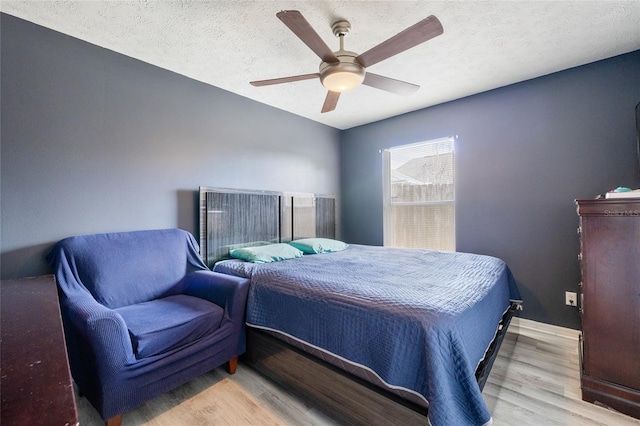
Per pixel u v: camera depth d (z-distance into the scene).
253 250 2.61
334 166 4.20
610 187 2.34
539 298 2.67
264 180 3.26
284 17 1.29
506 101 2.84
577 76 2.47
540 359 2.14
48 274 1.81
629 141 2.27
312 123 3.87
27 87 1.83
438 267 2.16
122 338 1.40
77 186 2.02
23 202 1.81
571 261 2.52
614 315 1.61
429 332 1.14
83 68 2.04
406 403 1.23
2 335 0.78
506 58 2.32
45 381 0.54
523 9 1.75
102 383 1.33
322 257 2.70
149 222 2.37
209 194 2.65
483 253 2.99
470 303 1.41
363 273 1.96
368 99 3.15
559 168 2.57
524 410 1.59
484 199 2.98
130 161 2.26
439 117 3.30
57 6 1.69
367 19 1.82
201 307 1.89
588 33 1.99
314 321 1.57
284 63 2.37
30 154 1.84
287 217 3.40
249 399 1.68
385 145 3.81
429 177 3.46
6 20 1.76
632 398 1.53
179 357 1.61
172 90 2.51
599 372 1.64
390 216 3.83
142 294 2.01
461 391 1.13
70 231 1.98
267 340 1.88
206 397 1.71
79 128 2.03
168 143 2.48
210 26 1.89
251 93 2.98
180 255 2.32
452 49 2.18
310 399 1.62
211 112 2.78
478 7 1.72
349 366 1.44
